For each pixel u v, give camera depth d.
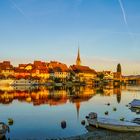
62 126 47.41
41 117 56.81
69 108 71.00
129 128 42.38
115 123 43.84
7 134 41.78
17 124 49.34
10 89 156.50
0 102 84.25
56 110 67.19
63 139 38.09
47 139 38.66
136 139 36.78
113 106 76.44
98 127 45.50
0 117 56.75
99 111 66.06
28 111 65.25
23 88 169.50
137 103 73.50
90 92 137.25
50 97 102.62
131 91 152.25
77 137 38.97
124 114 61.62
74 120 53.25
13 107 72.56
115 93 132.50
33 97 102.12
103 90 160.00
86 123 49.44
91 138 37.97
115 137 37.97
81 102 86.38
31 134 41.81
